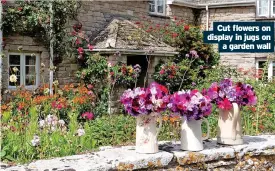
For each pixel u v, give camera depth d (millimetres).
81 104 8758
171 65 13133
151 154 3238
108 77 11344
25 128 4883
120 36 12445
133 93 3271
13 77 8711
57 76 11906
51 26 11398
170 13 16406
